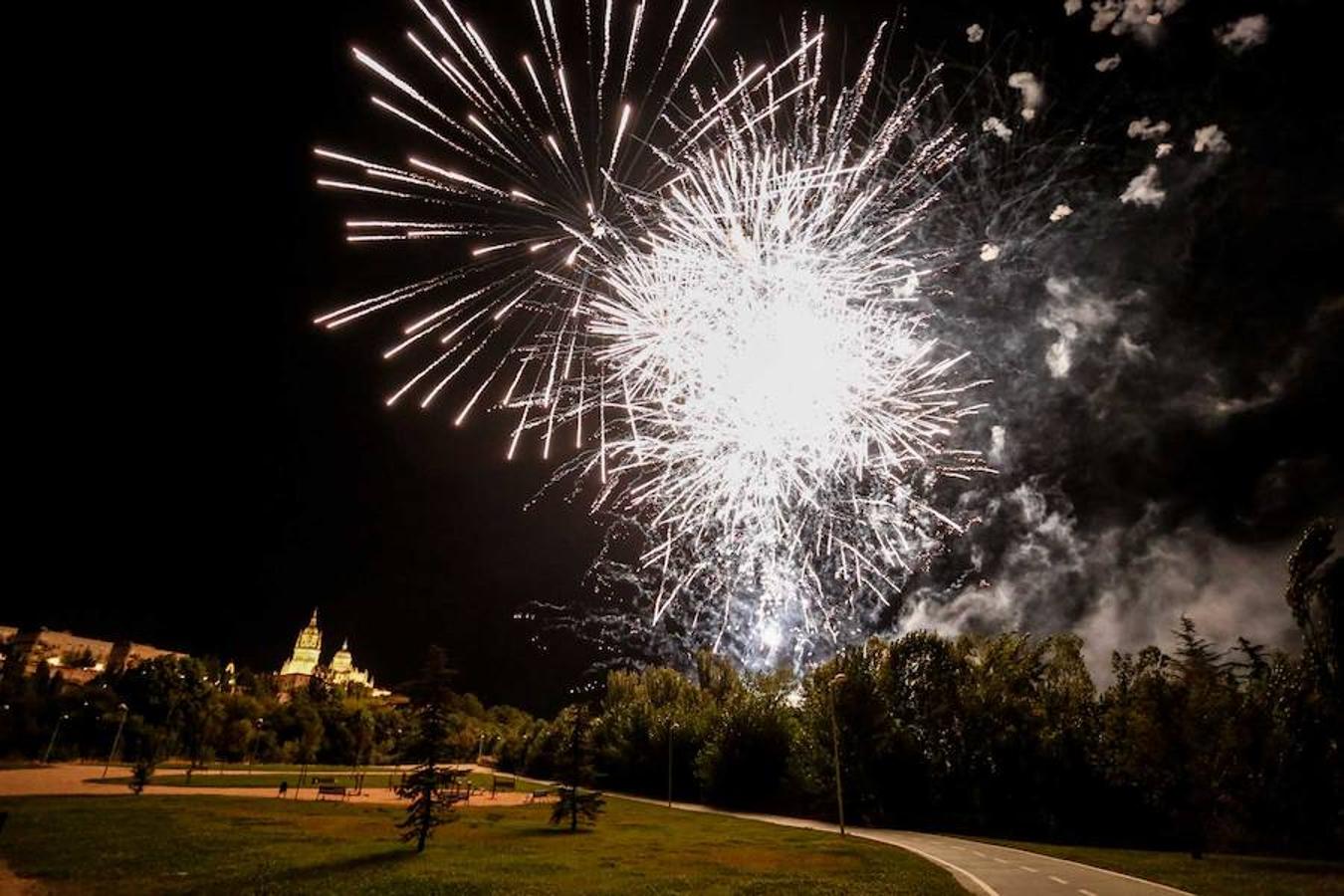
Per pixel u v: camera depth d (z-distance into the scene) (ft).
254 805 155.33
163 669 353.51
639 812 188.44
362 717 413.59
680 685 297.74
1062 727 154.81
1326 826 103.50
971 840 132.57
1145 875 84.12
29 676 406.00
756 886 76.23
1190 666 115.75
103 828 106.11
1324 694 101.71
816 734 185.78
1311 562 103.65
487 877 79.41
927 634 185.98
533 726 418.10
